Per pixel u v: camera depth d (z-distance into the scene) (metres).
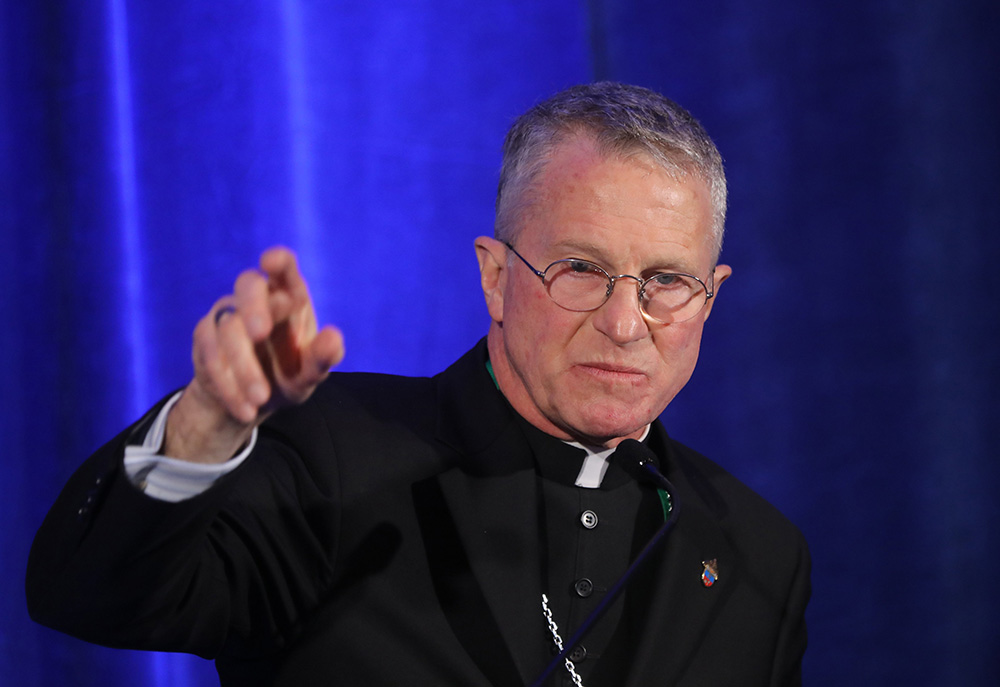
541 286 5.37
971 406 10.79
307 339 3.36
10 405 9.57
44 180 9.67
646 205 5.23
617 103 5.52
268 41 9.80
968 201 10.88
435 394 6.36
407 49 10.27
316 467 5.50
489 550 5.43
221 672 5.50
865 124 11.11
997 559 10.70
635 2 11.34
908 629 10.71
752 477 11.05
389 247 10.02
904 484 10.83
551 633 5.35
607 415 5.34
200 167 9.71
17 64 9.67
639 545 5.95
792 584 6.36
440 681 5.05
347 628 5.13
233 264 9.66
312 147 9.81
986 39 10.91
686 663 5.56
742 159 11.30
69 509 4.05
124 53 9.74
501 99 10.64
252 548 5.05
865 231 11.05
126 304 9.64
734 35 11.38
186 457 3.81
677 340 5.38
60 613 4.07
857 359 10.97
